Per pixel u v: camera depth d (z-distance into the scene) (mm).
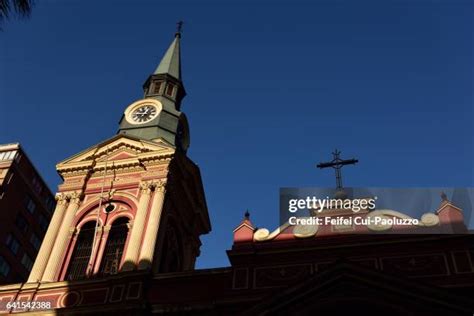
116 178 31750
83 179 32062
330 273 21719
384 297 20906
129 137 32750
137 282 25438
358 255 22922
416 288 20594
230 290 23078
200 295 24250
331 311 21188
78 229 30031
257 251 23984
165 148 31656
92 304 25109
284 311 21359
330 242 23750
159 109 36094
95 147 32812
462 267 21453
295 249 23672
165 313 23766
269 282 23000
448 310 20047
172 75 40031
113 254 28625
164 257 29906
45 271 28172
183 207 33031
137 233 28328
